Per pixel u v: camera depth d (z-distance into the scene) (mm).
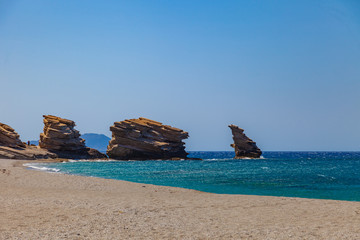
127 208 17641
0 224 12859
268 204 20469
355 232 12719
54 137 106812
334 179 48219
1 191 23625
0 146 91250
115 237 11492
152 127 120000
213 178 48281
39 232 11734
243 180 45500
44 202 18594
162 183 40781
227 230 13016
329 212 17625
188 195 25250
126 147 113438
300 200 22406
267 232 12711
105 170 63812
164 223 14094
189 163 100750
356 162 118500
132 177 49156
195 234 12250
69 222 13578
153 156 115938
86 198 21500
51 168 63469
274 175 55281
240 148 136625
